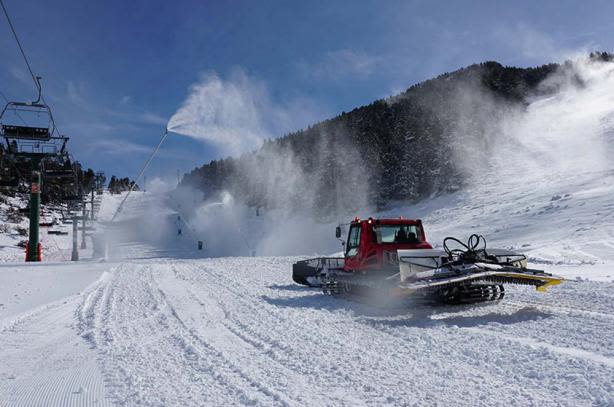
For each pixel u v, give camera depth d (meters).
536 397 3.96
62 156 31.08
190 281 15.09
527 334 6.15
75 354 6.07
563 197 40.84
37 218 31.12
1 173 33.25
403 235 10.62
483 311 8.01
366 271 10.15
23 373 5.21
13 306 10.02
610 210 29.86
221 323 7.96
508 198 54.38
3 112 27.03
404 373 4.77
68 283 14.41
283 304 9.88
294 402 4.00
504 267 8.11
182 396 4.24
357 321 7.65
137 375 4.96
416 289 7.70
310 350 5.80
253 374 4.86
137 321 8.31
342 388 4.37
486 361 5.07
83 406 4.05
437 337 6.22
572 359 4.88
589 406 3.72
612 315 7.08
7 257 42.91
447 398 4.02
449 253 8.39
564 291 9.80
